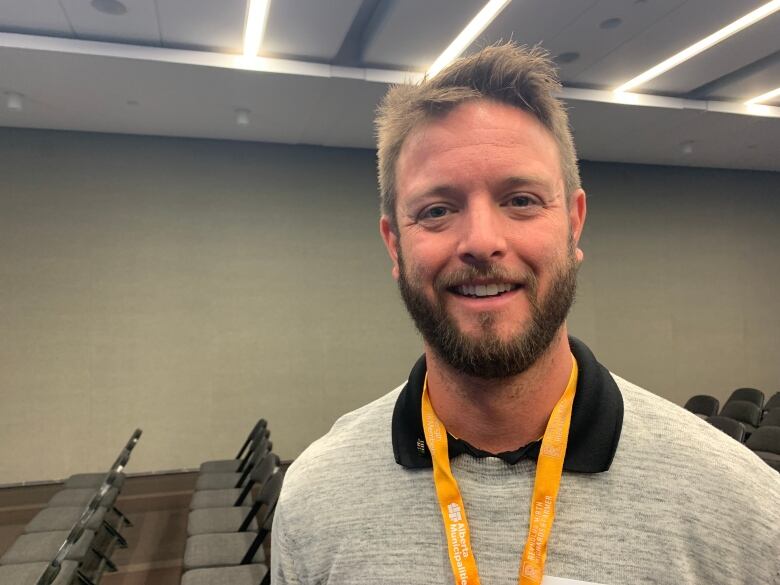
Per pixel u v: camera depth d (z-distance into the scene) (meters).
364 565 0.73
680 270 7.77
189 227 6.21
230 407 6.15
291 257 6.46
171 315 6.09
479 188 0.68
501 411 0.71
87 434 5.77
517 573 0.66
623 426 0.71
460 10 3.84
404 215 0.73
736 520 0.63
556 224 0.69
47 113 5.39
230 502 3.73
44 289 5.78
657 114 5.68
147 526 4.46
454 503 0.71
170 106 5.23
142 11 3.80
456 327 0.67
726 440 0.70
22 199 5.79
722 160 7.49
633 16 4.00
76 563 2.80
